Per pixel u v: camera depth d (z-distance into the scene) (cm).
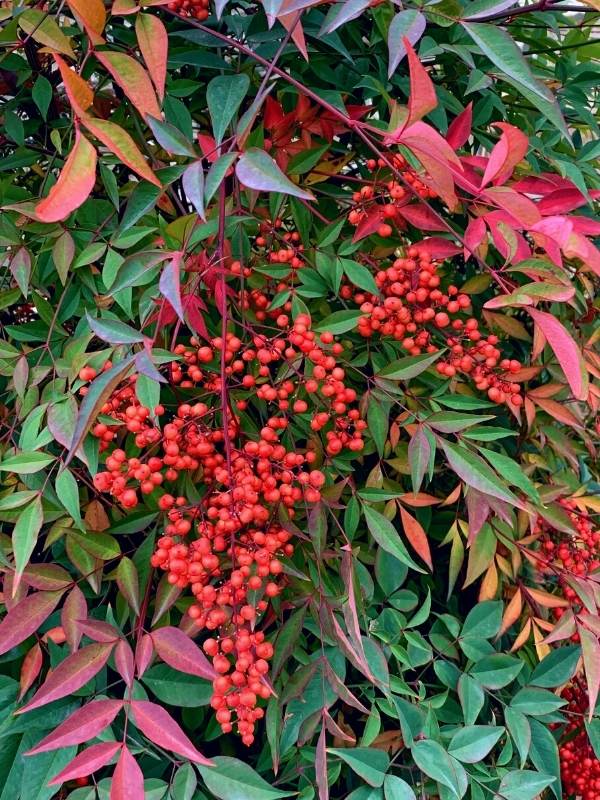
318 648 48
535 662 56
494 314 53
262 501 42
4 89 55
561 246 36
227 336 41
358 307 53
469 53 48
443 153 34
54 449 43
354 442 45
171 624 47
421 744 43
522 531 53
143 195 36
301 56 50
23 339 46
